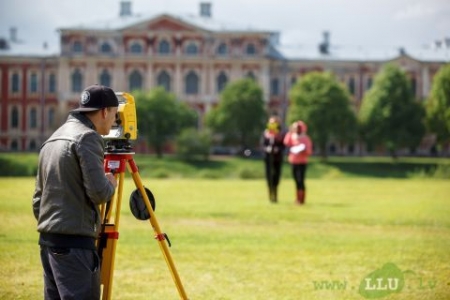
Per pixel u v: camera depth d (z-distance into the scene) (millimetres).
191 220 21766
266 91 114938
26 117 113688
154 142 96500
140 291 11852
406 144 94625
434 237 18172
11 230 18625
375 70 117875
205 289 12039
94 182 7816
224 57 114250
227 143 102125
